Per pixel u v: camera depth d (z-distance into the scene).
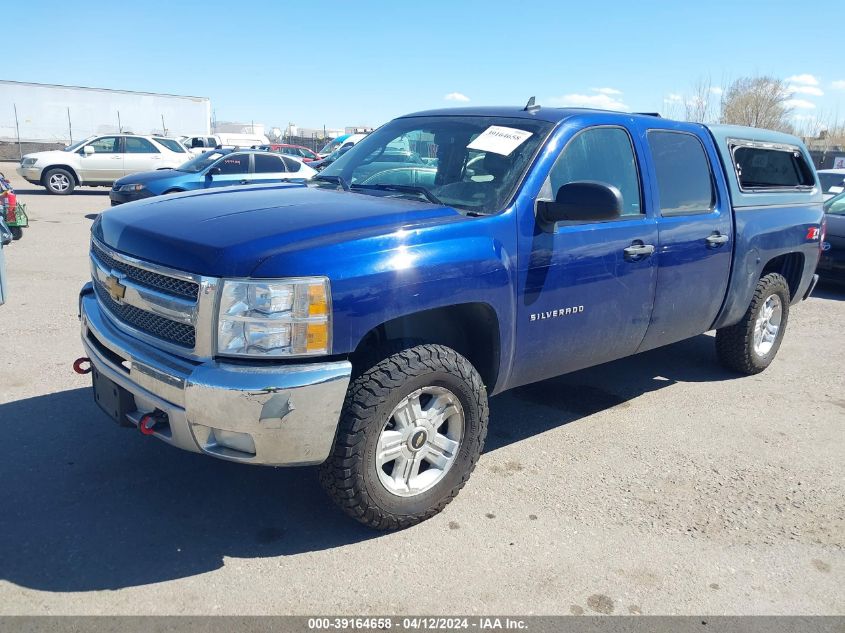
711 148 5.00
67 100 36.22
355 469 3.10
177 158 21.33
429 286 3.17
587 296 4.00
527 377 3.93
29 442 4.10
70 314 6.78
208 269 2.85
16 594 2.83
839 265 9.59
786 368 6.24
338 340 2.93
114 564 3.06
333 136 49.66
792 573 3.25
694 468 4.24
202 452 2.96
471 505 3.70
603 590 3.05
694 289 4.78
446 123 4.40
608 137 4.25
